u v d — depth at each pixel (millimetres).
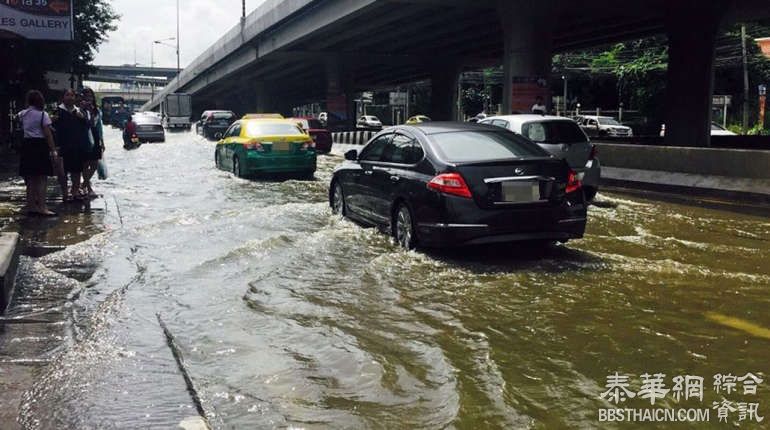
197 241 8172
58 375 3979
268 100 66938
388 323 5105
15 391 3734
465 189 6977
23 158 9648
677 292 5938
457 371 4125
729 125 44781
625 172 14969
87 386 3818
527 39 24812
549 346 4578
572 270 6758
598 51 60906
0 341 4574
